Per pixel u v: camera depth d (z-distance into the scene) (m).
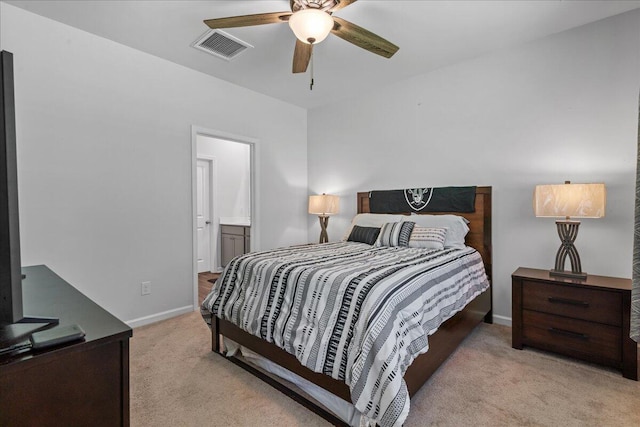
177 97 3.12
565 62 2.58
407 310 1.53
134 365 2.13
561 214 2.26
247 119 3.79
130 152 2.80
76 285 2.51
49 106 2.37
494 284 2.96
